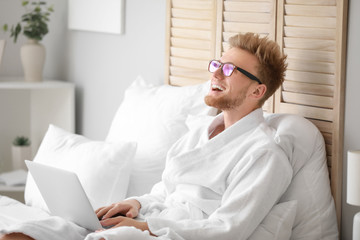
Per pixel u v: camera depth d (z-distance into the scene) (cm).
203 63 292
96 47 382
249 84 225
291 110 247
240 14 269
